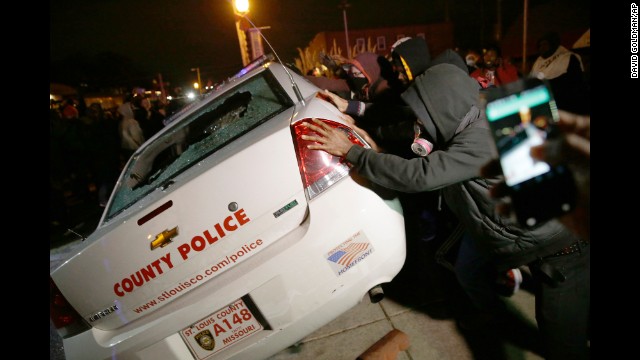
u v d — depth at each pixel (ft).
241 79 8.70
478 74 13.29
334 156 5.54
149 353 5.57
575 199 2.88
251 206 5.39
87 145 23.00
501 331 6.52
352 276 5.57
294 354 6.91
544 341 4.91
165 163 8.34
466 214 5.09
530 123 2.86
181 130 8.70
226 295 5.41
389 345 6.21
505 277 6.84
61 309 5.79
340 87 12.20
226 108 8.54
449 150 4.75
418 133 5.52
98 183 23.79
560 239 4.40
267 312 5.49
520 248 4.63
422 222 8.68
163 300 5.60
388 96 9.11
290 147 5.48
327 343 7.01
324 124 5.67
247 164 5.43
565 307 4.60
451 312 7.13
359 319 7.41
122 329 5.75
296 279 5.41
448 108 4.67
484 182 4.66
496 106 2.92
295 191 5.42
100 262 5.57
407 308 7.45
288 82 7.75
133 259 5.49
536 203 2.95
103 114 24.75
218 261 5.47
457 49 22.61
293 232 5.50
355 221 5.40
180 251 5.42
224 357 5.72
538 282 4.78
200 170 6.01
